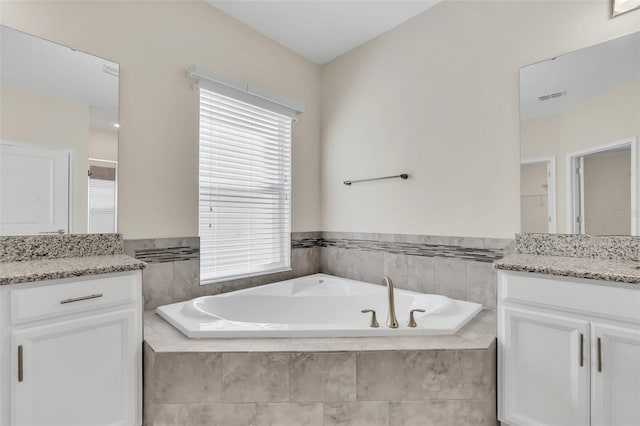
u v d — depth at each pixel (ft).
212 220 7.42
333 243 9.55
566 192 5.63
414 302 6.89
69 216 5.37
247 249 8.13
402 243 7.97
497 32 6.46
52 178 5.23
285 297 7.41
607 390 3.95
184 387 4.29
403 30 7.98
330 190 9.68
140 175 6.22
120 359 4.47
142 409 4.64
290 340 4.66
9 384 3.59
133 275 4.67
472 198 6.79
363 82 8.86
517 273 4.72
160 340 4.69
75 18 5.50
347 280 8.65
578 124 5.52
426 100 7.54
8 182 4.84
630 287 3.81
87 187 5.57
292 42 8.78
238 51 7.85
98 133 5.71
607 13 5.26
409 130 7.87
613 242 5.19
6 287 3.60
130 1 6.14
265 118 8.52
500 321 4.86
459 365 4.42
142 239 6.22
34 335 3.74
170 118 6.66
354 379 4.30
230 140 7.75
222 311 6.57
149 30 6.38
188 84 6.94
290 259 9.03
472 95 6.80
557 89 5.73
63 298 4.00
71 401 4.01
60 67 5.33
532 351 4.54
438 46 7.33
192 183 6.99
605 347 3.97
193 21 7.03
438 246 7.30
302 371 4.28
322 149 9.86
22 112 4.97
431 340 4.72
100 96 5.74
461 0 6.97
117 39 5.96
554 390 4.33
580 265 4.58
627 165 5.07
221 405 4.29
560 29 5.72
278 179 8.86
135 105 6.16
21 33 4.98
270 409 4.28
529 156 6.01
